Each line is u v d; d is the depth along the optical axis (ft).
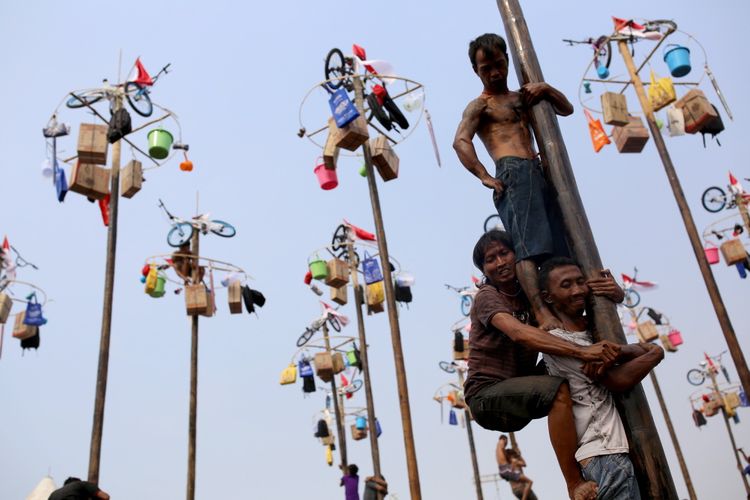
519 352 11.44
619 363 10.23
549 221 11.58
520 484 52.08
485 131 12.32
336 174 39.11
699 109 40.34
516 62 12.57
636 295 68.74
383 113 35.19
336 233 54.95
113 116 35.53
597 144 44.98
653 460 9.78
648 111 42.32
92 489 25.45
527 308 11.74
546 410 10.43
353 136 34.37
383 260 34.65
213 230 52.01
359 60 37.04
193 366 47.55
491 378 11.26
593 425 10.06
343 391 75.41
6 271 48.52
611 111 41.86
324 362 61.67
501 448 54.24
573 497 9.82
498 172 11.84
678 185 40.34
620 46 44.29
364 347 49.70
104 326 33.88
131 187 37.93
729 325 37.01
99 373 32.94
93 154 35.47
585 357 9.89
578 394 10.31
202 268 51.78
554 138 11.56
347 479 56.54
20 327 48.16
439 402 68.64
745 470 84.79
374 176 37.04
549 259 10.99
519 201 11.30
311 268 53.36
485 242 11.96
